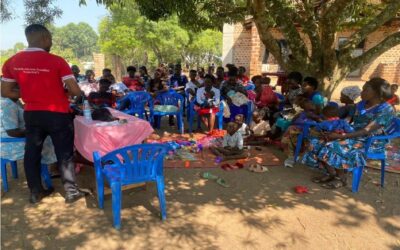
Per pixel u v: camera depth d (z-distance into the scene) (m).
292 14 6.47
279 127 6.22
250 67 15.23
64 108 3.66
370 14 7.85
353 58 6.51
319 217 3.64
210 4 7.05
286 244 3.15
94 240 3.15
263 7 5.82
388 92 4.19
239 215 3.65
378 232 3.37
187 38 20.41
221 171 4.90
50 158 4.04
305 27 6.48
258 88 7.40
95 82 8.44
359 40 6.35
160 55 23.61
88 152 3.94
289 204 3.92
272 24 6.58
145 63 26.02
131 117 4.54
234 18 7.38
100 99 6.64
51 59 3.46
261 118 6.62
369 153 4.25
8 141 3.97
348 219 3.61
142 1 6.08
